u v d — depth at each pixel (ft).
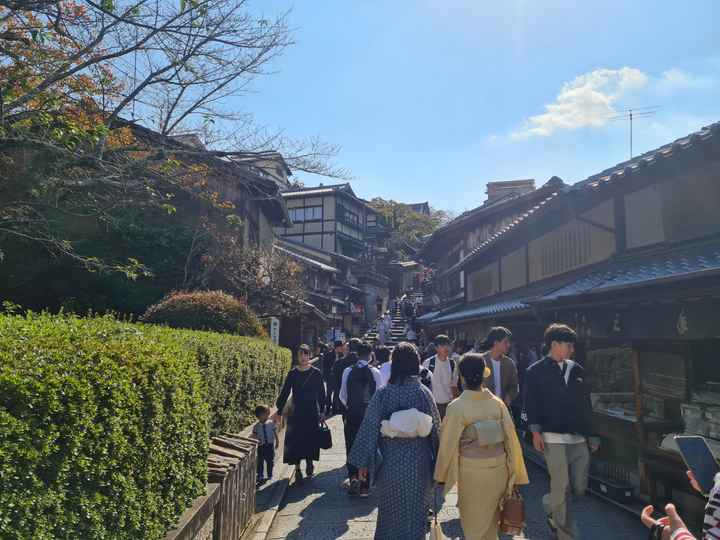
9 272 45.11
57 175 26.13
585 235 32.04
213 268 52.24
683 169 22.18
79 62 25.79
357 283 156.15
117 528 9.33
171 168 29.32
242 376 25.57
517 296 42.57
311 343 94.99
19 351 8.07
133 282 48.60
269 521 19.07
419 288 159.33
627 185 25.38
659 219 24.35
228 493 15.80
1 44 24.14
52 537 7.42
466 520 13.14
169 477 11.80
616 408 22.56
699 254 19.38
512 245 48.01
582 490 15.58
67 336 9.90
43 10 23.52
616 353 23.06
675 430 19.25
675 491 18.95
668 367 19.75
